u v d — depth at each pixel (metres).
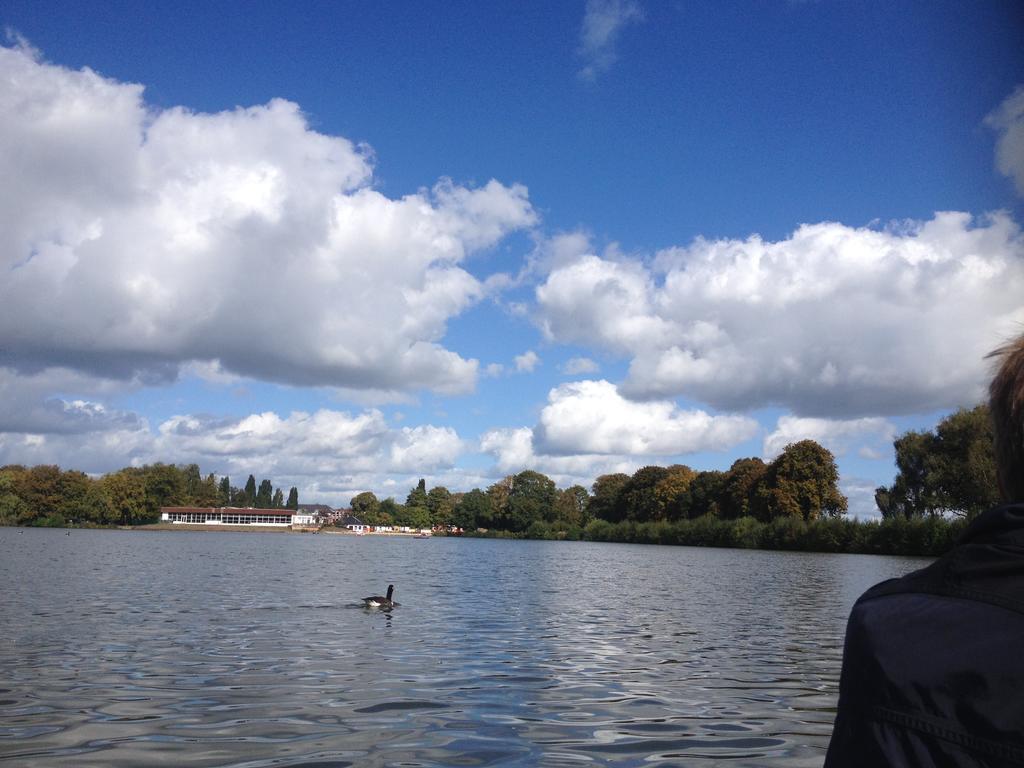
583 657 15.32
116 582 32.09
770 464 97.62
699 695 11.84
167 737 8.89
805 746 8.98
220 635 17.44
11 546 66.25
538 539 162.12
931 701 1.92
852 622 2.23
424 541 144.25
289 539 130.00
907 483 72.19
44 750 8.31
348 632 18.45
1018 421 2.12
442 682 12.43
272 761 7.98
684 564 60.09
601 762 8.18
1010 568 1.99
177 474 187.88
